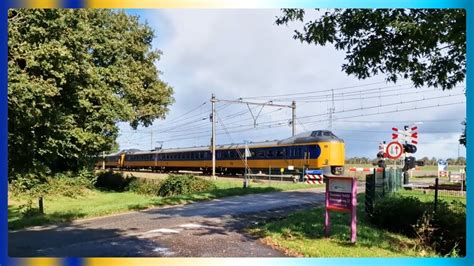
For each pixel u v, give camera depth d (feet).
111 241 33.45
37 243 33.37
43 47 43.11
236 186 95.81
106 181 128.88
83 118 72.43
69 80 57.77
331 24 35.01
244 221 43.06
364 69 36.32
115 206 57.41
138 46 111.86
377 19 32.63
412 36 31.89
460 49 33.78
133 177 119.55
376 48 34.76
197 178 98.02
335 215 44.34
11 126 45.03
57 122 54.60
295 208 54.34
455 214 33.71
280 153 129.18
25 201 66.23
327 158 115.85
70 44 49.37
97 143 72.69
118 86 92.07
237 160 145.48
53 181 59.47
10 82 39.78
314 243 31.07
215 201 64.28
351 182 31.91
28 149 50.52
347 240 32.04
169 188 95.81
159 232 36.99
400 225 37.65
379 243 31.65
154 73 118.42
